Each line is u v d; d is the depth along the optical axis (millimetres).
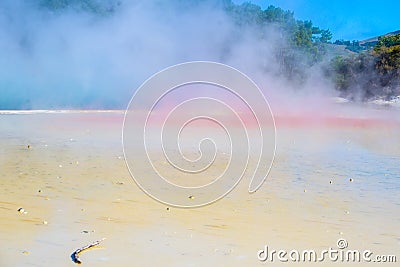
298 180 6645
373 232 4496
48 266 3490
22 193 5445
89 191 5672
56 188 5750
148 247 3961
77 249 3820
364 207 5312
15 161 7398
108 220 4613
